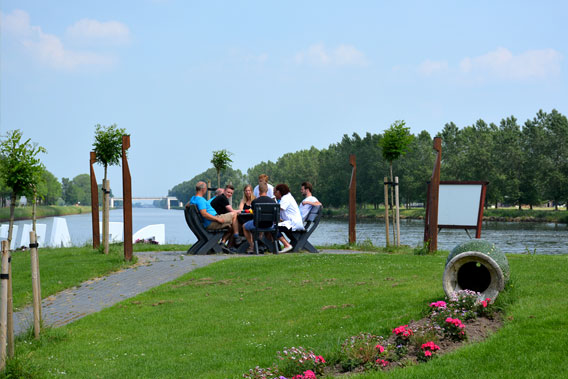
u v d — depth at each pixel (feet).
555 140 287.48
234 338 23.86
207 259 44.50
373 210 323.78
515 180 280.92
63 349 23.90
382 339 20.27
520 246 110.93
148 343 24.06
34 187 48.47
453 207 52.65
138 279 38.65
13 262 49.78
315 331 23.35
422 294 26.84
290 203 48.88
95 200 56.80
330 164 369.91
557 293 24.32
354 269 36.35
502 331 19.70
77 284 37.96
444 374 16.47
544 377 15.51
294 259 41.50
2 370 20.03
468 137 328.08
